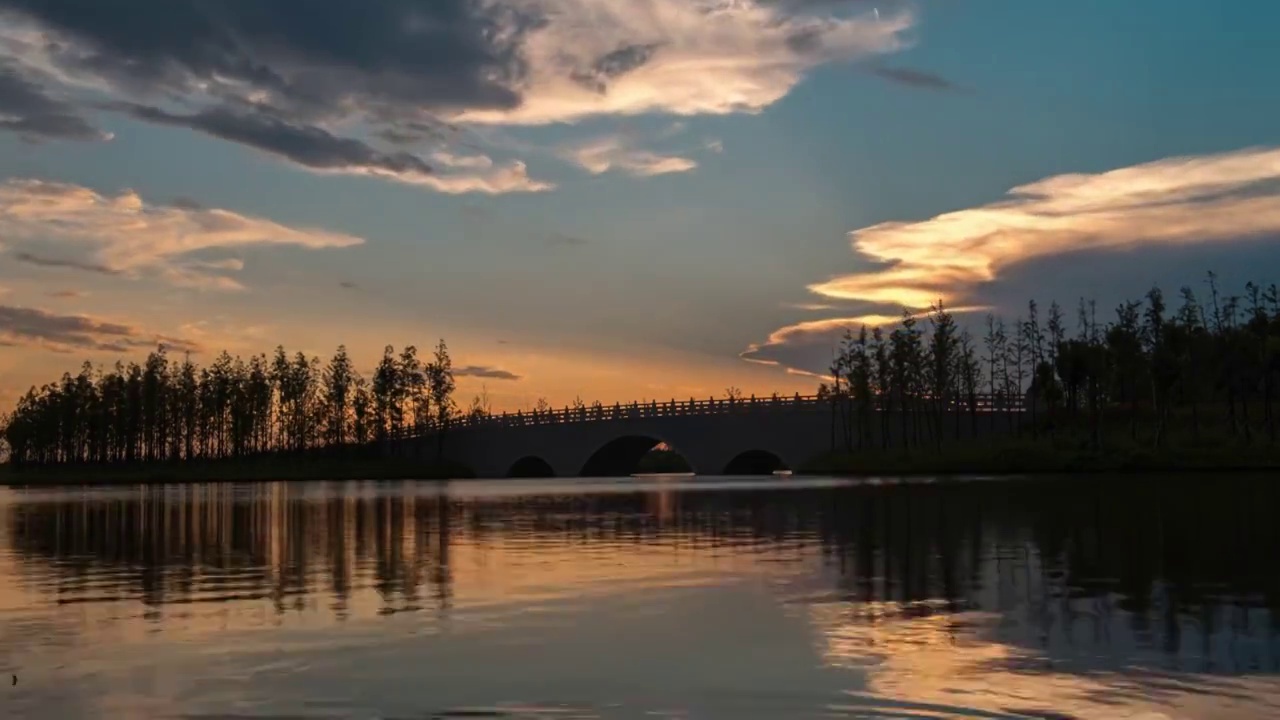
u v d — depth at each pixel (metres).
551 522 40.97
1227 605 18.81
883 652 15.29
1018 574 23.14
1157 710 12.20
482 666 14.70
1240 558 25.39
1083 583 21.62
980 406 111.81
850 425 109.56
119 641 16.67
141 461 147.00
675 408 114.19
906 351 109.19
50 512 52.75
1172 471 78.94
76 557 29.58
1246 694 12.79
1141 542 29.17
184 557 29.23
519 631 17.17
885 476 88.38
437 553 29.20
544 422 123.38
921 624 17.41
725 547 29.89
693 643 16.08
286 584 23.05
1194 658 14.66
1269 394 89.56
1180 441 92.75
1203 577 22.31
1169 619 17.53
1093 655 14.91
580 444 120.12
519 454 125.94
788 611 18.78
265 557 28.89
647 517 43.03
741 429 111.06
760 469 130.38
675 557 27.45
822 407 109.00
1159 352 93.25
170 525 42.09
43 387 155.50
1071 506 43.34
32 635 17.22
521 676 14.12
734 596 20.53
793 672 14.18
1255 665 14.23
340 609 19.52
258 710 12.66
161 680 14.11
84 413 144.75
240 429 139.00
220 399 140.12
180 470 132.38
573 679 13.96
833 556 27.16
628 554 28.33
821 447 108.50
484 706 12.77
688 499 57.62
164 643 16.48
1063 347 102.25
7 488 98.81
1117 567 24.03
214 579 24.14
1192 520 35.69
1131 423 101.69
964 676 13.84
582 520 41.94
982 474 84.50
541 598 20.55
